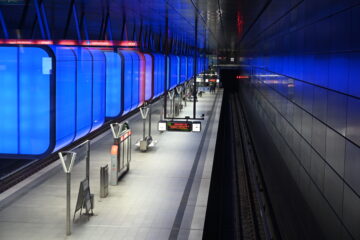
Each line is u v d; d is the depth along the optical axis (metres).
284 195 15.95
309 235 11.35
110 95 19.30
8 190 17.08
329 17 9.38
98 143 26.95
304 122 12.24
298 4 13.45
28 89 11.59
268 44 23.08
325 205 9.59
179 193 17.31
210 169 21.11
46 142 11.73
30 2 15.94
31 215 14.52
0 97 11.62
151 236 13.09
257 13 26.25
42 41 14.75
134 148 26.00
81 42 16.06
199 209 15.45
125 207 15.57
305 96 12.12
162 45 45.84
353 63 7.51
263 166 24.08
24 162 23.66
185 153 24.77
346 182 7.87
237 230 18.31
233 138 42.69
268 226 16.64
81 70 14.24
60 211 14.94
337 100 8.62
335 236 8.69
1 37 18.33
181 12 22.09
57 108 12.04
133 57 21.30
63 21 23.55
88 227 13.62
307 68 11.88
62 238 12.78
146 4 18.62
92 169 20.70
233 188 25.02
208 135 30.66
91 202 14.45
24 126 11.65
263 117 25.62
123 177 19.56
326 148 9.52
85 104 14.71
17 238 12.68
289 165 14.95
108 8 20.00
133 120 36.88
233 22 29.42
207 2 18.03
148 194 17.14
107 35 29.69
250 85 39.62
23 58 11.53
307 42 11.91
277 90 18.83
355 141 7.35
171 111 37.00
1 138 11.71
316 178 10.54
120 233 13.26
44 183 18.11
